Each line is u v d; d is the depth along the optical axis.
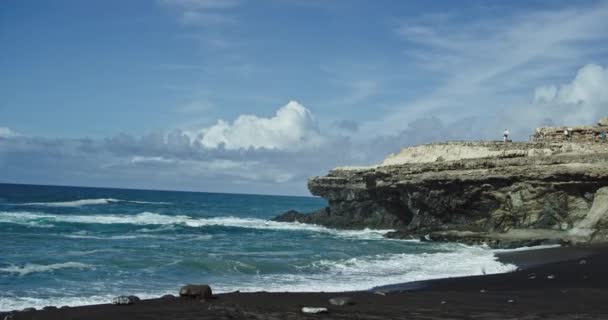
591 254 30.42
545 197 39.09
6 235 38.78
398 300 16.84
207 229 50.84
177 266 24.52
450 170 44.25
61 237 38.88
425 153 53.94
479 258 30.23
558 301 16.95
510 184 40.34
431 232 42.22
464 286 20.92
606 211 35.84
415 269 25.98
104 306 15.28
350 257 29.78
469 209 42.91
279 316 14.01
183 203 123.12
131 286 20.12
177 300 16.28
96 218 58.81
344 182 56.28
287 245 36.53
